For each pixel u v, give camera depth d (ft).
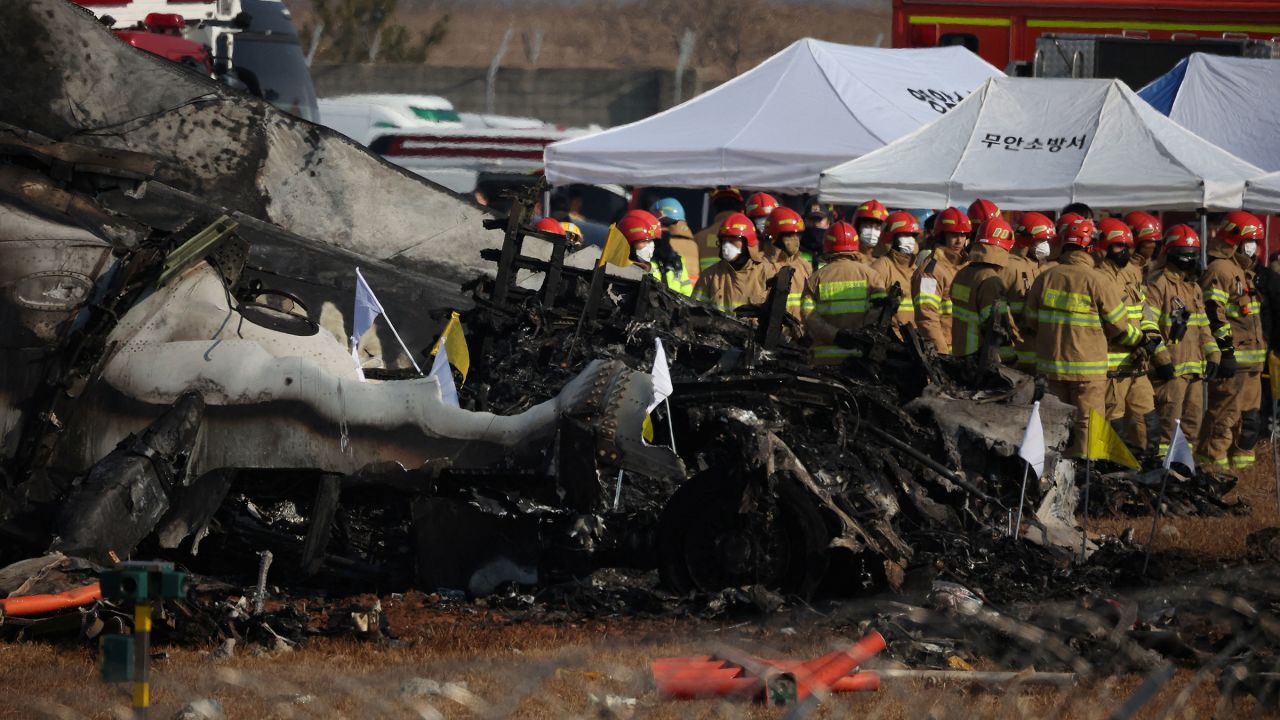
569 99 388.98
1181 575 119.85
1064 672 87.30
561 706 78.54
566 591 110.63
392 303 183.73
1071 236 178.19
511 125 345.10
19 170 122.72
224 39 247.29
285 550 116.88
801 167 228.02
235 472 108.37
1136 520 160.35
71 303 110.93
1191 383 202.39
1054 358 176.35
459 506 111.24
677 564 110.11
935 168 213.25
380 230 191.01
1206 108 259.80
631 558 115.85
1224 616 100.01
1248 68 266.16
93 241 113.91
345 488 109.81
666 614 105.09
